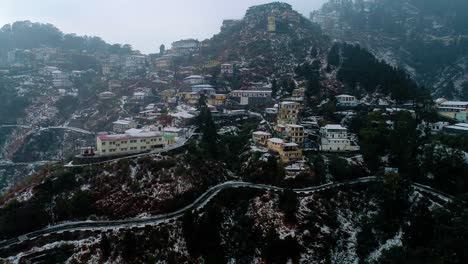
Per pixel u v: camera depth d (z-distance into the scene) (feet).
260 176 463.01
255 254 368.48
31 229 362.12
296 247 364.38
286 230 382.83
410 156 487.61
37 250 332.60
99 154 470.39
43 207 381.81
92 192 403.75
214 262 354.95
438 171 464.24
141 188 415.44
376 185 442.09
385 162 497.87
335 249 381.19
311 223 392.06
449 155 467.93
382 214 415.85
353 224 412.16
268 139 530.27
